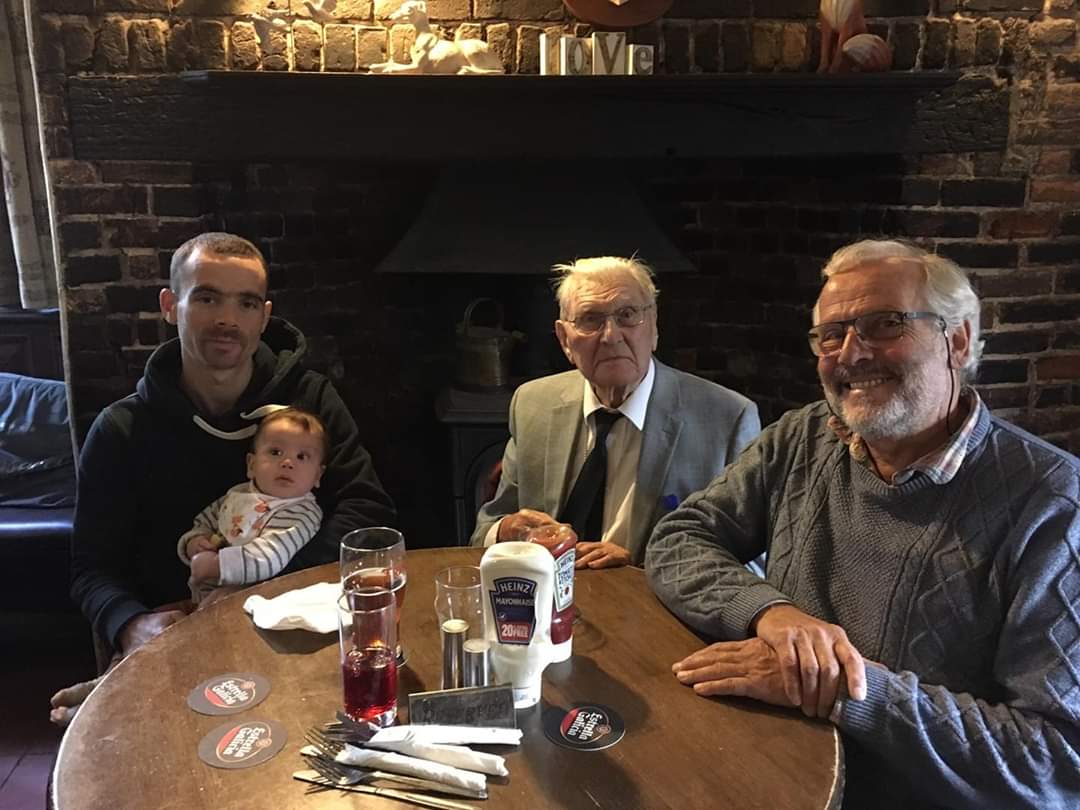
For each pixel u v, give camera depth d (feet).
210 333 6.23
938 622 4.16
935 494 4.27
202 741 3.66
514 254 8.59
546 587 3.85
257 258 6.46
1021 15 7.86
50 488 8.80
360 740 3.64
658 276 9.82
